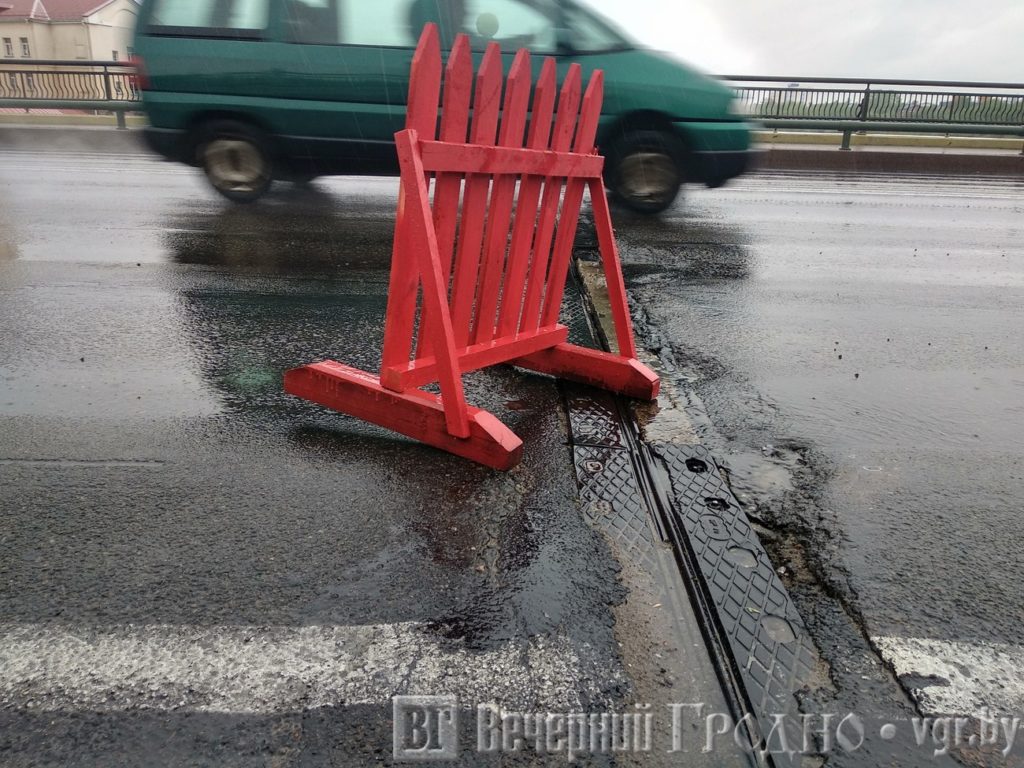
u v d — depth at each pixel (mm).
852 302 4844
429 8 6352
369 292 4676
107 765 1365
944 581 1986
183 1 6461
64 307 4133
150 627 1710
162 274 4906
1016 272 5883
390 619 1762
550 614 1801
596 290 4824
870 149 14789
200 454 2535
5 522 2100
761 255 6145
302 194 8375
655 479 2479
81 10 57719
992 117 12531
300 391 2932
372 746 1423
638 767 1403
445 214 2604
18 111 18000
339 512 2203
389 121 6523
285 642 1678
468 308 2834
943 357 3838
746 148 7070
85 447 2562
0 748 1391
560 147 3000
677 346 3885
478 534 2117
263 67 6430
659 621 1800
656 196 7176
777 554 2092
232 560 1960
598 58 6566
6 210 6926
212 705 1506
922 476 2564
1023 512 2344
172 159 6836
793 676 1639
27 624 1708
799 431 2910
